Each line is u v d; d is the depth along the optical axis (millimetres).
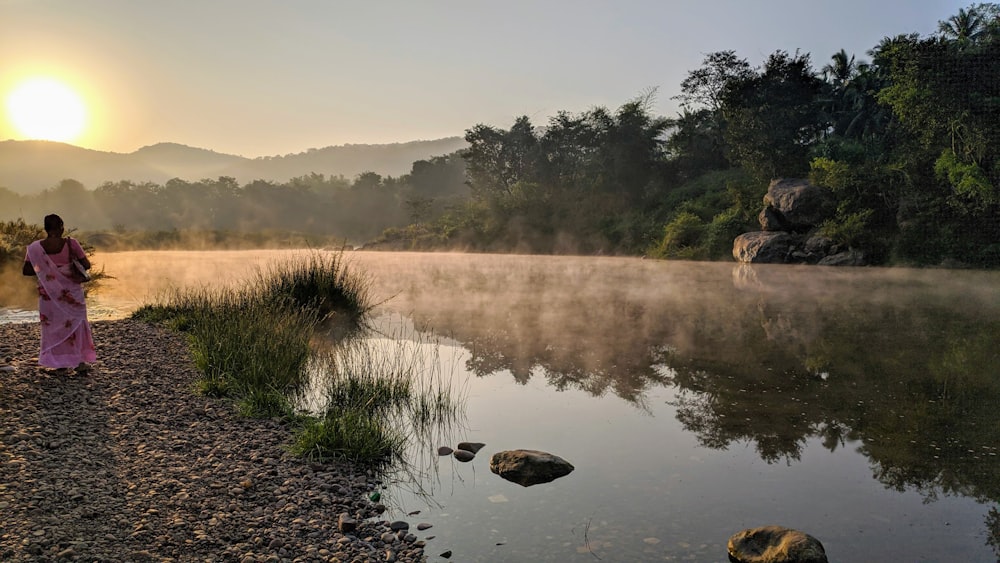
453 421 6238
